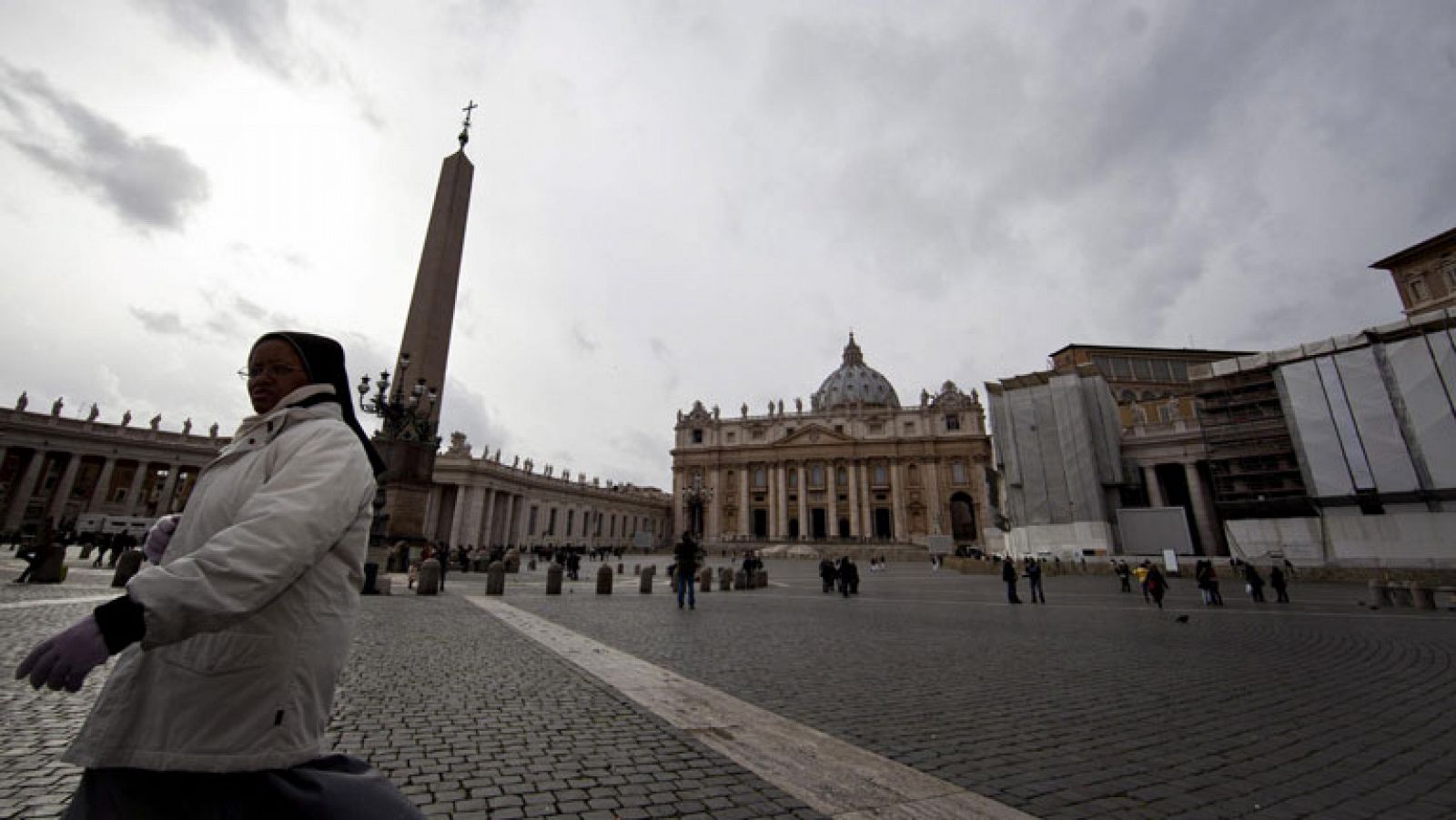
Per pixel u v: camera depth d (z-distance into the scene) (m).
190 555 1.29
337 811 1.49
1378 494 29.77
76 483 55.59
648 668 7.27
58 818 2.98
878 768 4.04
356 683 6.03
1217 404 37.97
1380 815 3.46
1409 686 6.72
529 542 74.56
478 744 4.33
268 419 1.74
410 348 20.92
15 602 10.20
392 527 20.42
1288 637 10.73
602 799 3.46
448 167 22.59
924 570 46.78
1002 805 3.47
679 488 96.38
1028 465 43.72
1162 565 30.52
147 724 1.39
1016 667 7.77
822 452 89.69
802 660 8.15
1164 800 3.61
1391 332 30.52
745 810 3.35
